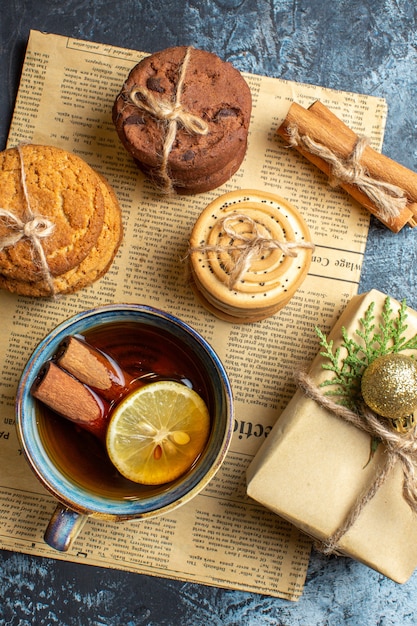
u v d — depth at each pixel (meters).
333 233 0.49
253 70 0.51
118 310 0.43
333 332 0.47
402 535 0.45
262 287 0.45
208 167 0.45
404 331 0.45
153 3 0.51
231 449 0.49
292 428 0.45
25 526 0.49
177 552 0.49
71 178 0.45
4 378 0.49
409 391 0.42
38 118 0.49
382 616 0.49
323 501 0.45
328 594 0.49
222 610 0.49
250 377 0.49
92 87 0.50
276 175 0.50
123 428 0.44
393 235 0.50
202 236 0.46
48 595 0.49
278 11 0.51
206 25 0.51
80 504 0.42
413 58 0.51
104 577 0.49
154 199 0.49
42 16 0.51
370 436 0.45
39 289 0.46
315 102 0.48
